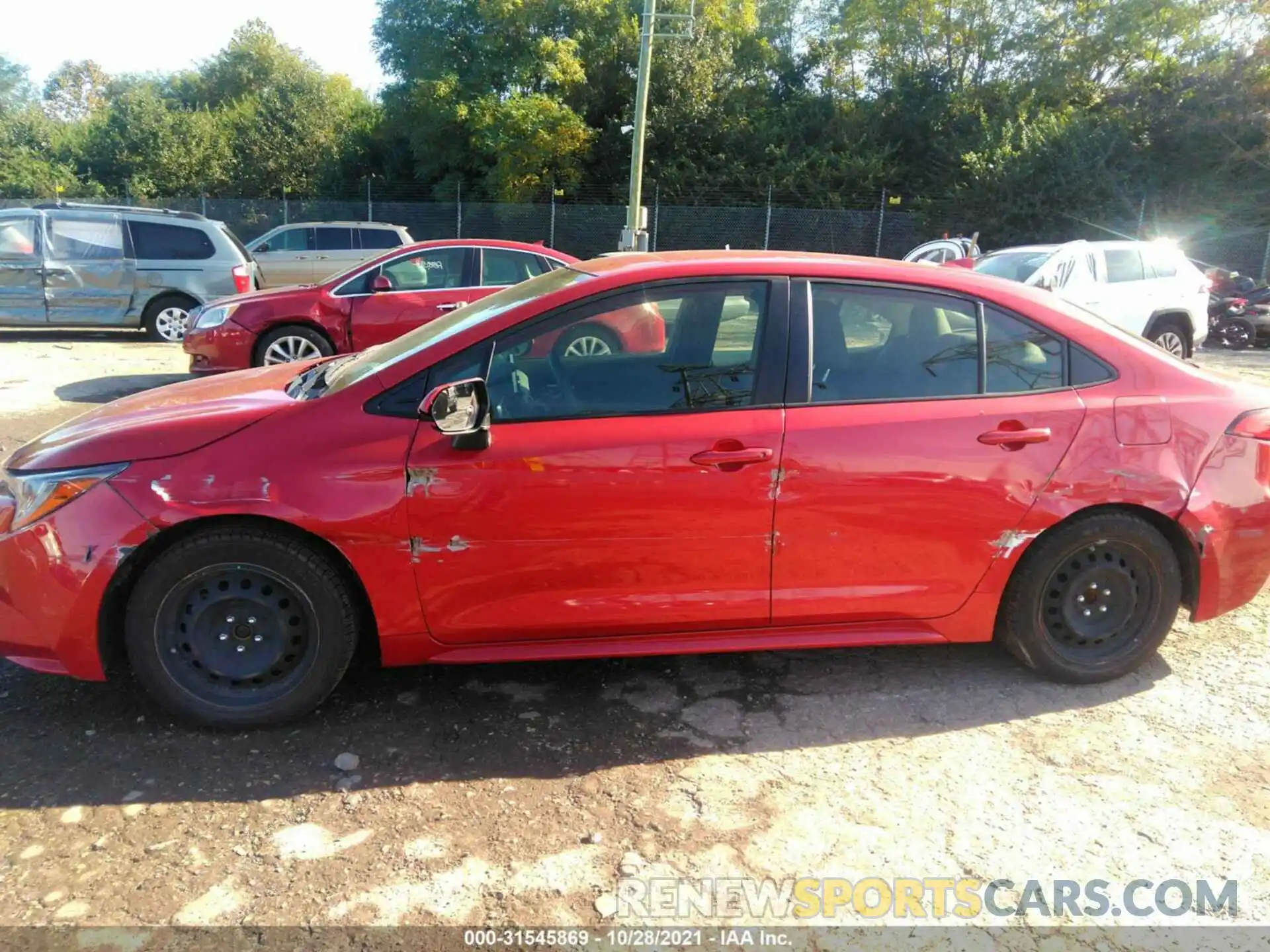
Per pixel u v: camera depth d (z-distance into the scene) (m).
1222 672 3.56
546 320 3.08
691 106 30.20
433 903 2.28
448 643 3.09
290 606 2.98
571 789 2.77
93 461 2.86
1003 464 3.15
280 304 8.70
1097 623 3.38
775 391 3.11
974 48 32.75
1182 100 26.92
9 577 2.86
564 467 2.94
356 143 34.41
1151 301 11.08
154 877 2.35
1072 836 2.58
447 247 9.12
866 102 31.83
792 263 3.24
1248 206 25.66
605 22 30.06
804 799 2.73
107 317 11.90
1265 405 3.41
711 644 3.23
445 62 30.11
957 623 3.32
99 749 2.92
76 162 35.06
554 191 29.22
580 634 3.14
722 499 3.02
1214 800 2.75
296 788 2.74
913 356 3.22
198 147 33.88
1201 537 3.28
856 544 3.13
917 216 26.86
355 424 2.94
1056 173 26.17
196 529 2.86
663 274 3.16
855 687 3.43
